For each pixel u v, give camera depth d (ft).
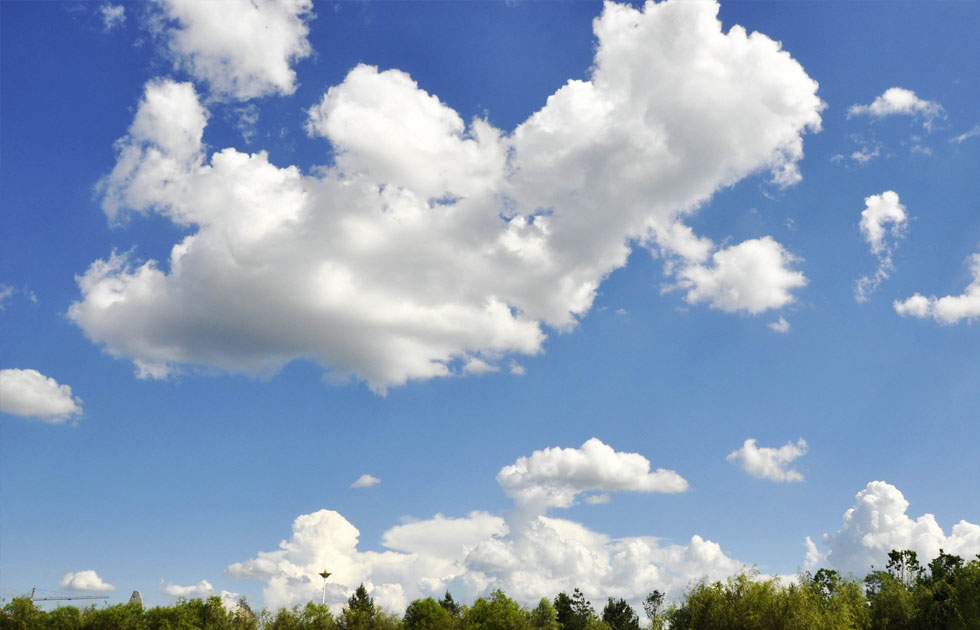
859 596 209.97
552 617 274.57
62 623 218.59
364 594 330.34
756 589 190.70
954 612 194.29
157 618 222.89
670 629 219.82
